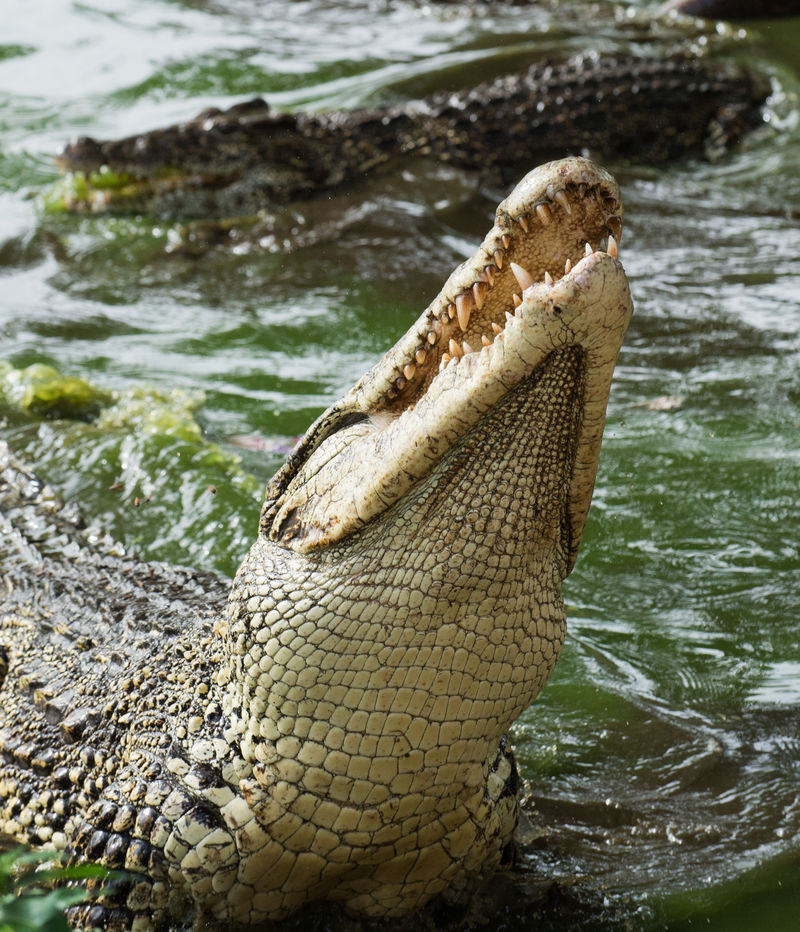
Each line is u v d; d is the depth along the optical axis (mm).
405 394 10391
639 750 14461
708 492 20562
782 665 16281
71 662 13547
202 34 50938
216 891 10820
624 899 11930
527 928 11586
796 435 22406
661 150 38438
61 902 8352
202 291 29719
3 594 15828
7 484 19469
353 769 10320
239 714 10930
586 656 16422
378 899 11344
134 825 11078
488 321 10023
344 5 54906
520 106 37719
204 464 21094
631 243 31734
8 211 34438
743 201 34875
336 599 10125
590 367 9133
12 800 12516
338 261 30781
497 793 11438
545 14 52219
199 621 13219
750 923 11594
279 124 34312
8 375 24234
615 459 21672
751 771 14039
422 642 9953
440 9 53281
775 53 45469
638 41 47688
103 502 20156
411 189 34312
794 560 18703
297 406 24031
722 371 25109
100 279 30391
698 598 17844
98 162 33438
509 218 9359
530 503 9727
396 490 9672
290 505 10875
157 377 25203
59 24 51938
